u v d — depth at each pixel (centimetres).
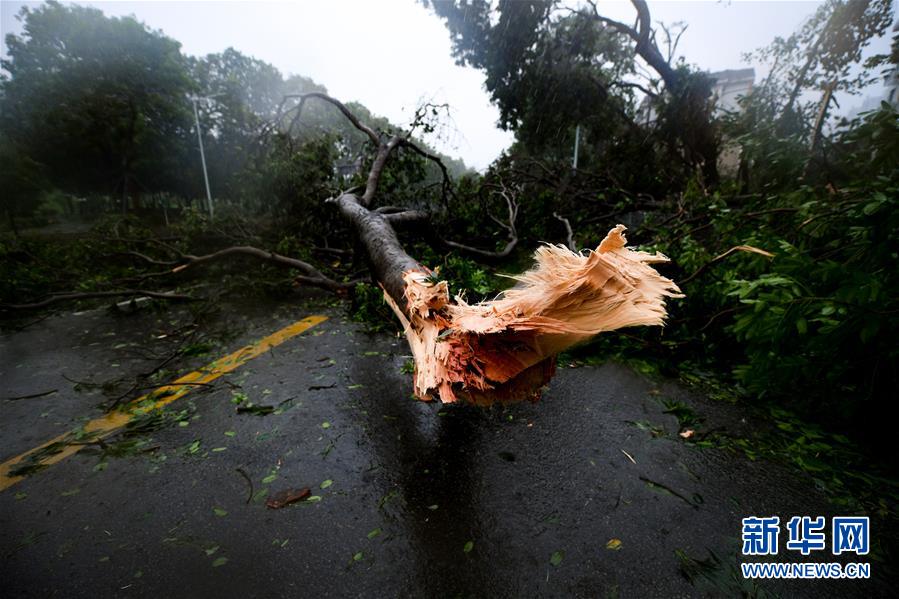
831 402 250
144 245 691
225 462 214
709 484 193
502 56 1111
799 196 366
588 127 1248
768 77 774
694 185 561
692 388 285
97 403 281
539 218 771
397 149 702
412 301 197
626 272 115
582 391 282
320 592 144
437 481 197
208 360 348
